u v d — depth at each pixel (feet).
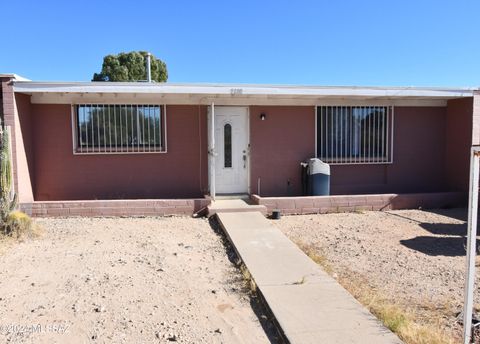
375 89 30.83
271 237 22.15
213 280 16.57
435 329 12.32
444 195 32.27
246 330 12.49
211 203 29.27
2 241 21.20
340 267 18.20
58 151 31.22
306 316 12.76
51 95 30.73
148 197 32.48
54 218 27.89
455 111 34.37
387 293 15.23
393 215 29.58
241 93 29.37
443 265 18.42
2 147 23.12
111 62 96.32
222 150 33.45
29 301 14.20
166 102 32.07
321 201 30.25
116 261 18.66
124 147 31.83
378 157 34.91
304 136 33.91
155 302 14.26
